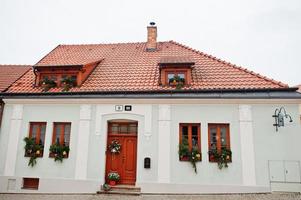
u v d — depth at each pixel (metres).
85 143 11.09
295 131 10.08
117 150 11.27
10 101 11.80
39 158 11.21
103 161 10.95
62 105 11.60
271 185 9.83
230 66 12.47
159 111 10.91
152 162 10.58
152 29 15.50
